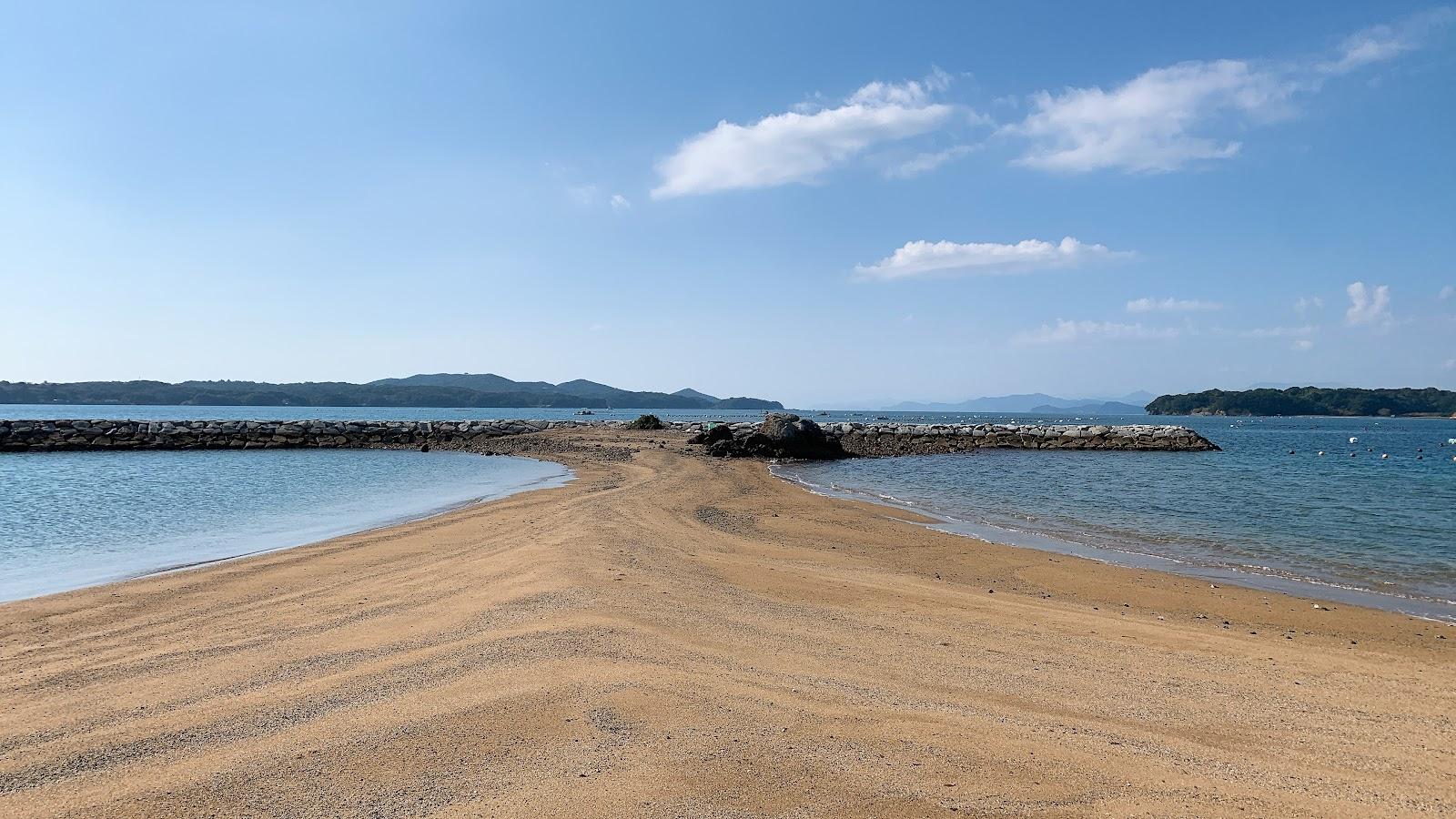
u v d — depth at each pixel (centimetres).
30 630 943
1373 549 1722
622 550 1332
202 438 5375
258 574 1259
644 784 481
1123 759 556
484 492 2602
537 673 666
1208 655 873
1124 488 3069
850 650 820
